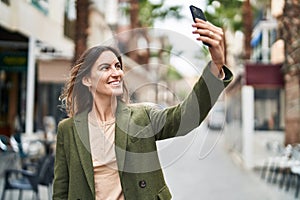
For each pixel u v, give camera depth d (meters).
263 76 14.65
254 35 22.84
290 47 12.30
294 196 10.46
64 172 2.53
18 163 12.68
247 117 15.64
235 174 14.20
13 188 7.87
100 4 27.11
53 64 17.08
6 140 12.92
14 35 15.58
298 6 12.02
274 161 12.65
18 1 12.84
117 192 2.39
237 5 20.84
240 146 17.67
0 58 16.23
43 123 19.89
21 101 19.89
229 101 23.75
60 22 17.28
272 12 19.19
